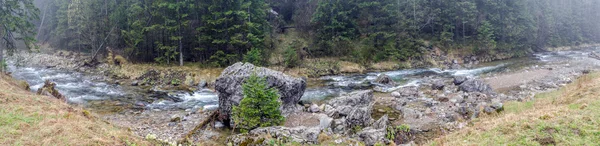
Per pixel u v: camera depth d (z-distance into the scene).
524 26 54.59
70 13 45.06
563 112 10.55
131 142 10.78
